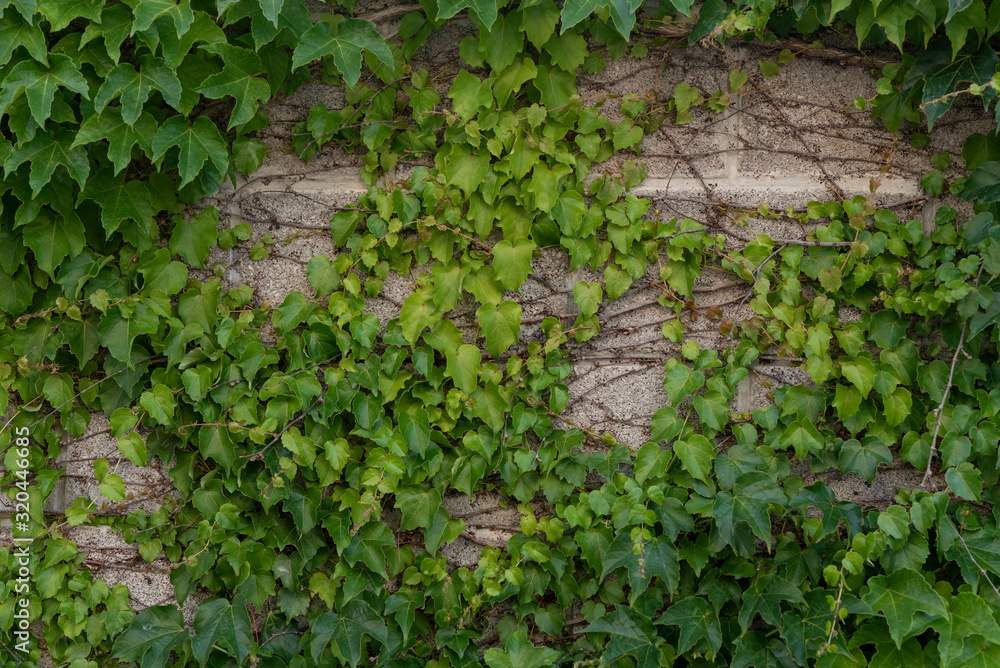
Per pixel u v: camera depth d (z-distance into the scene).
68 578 2.10
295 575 2.03
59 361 2.02
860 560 1.77
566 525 2.05
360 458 2.04
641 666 1.92
